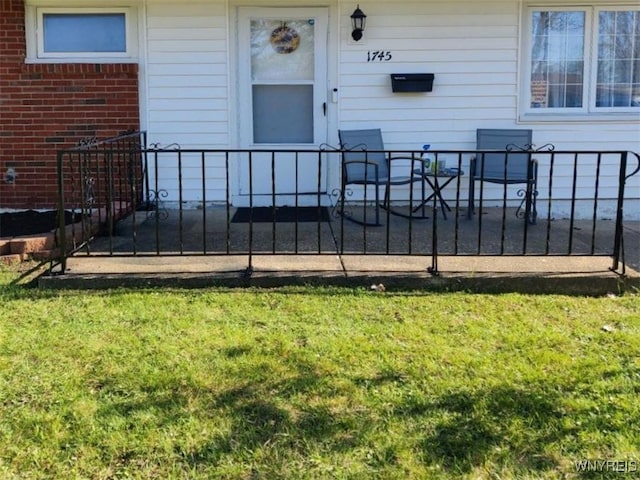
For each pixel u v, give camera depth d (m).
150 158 7.39
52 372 3.22
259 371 3.23
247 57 7.36
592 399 2.94
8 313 4.07
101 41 7.28
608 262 4.99
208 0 7.20
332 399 2.95
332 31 7.33
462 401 2.92
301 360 3.36
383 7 7.27
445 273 4.67
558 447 2.57
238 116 7.45
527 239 6.10
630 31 7.40
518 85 7.38
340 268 4.82
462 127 7.45
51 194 7.32
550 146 7.42
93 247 5.65
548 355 3.42
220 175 7.54
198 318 4.00
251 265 4.81
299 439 2.62
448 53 7.34
